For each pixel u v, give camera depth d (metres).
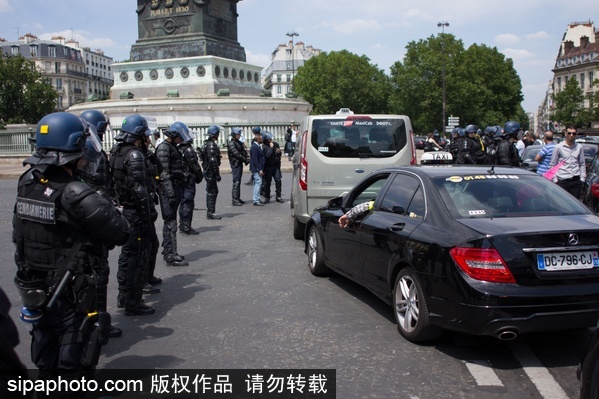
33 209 3.42
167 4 32.19
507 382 4.45
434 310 4.89
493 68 94.62
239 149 16.05
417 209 5.59
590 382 3.38
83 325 3.47
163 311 6.40
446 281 4.73
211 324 5.91
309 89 106.94
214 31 32.81
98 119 5.65
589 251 4.65
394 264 5.50
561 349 5.16
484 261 4.54
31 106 74.25
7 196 18.34
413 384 4.39
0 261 9.07
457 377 4.53
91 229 3.45
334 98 103.94
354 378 4.51
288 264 8.71
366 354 5.02
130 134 6.26
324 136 9.70
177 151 8.65
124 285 6.32
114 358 5.01
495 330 4.48
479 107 90.44
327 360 4.89
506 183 5.65
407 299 5.32
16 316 6.18
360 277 6.39
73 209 3.40
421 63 88.12
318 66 106.44
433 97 88.00
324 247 7.58
